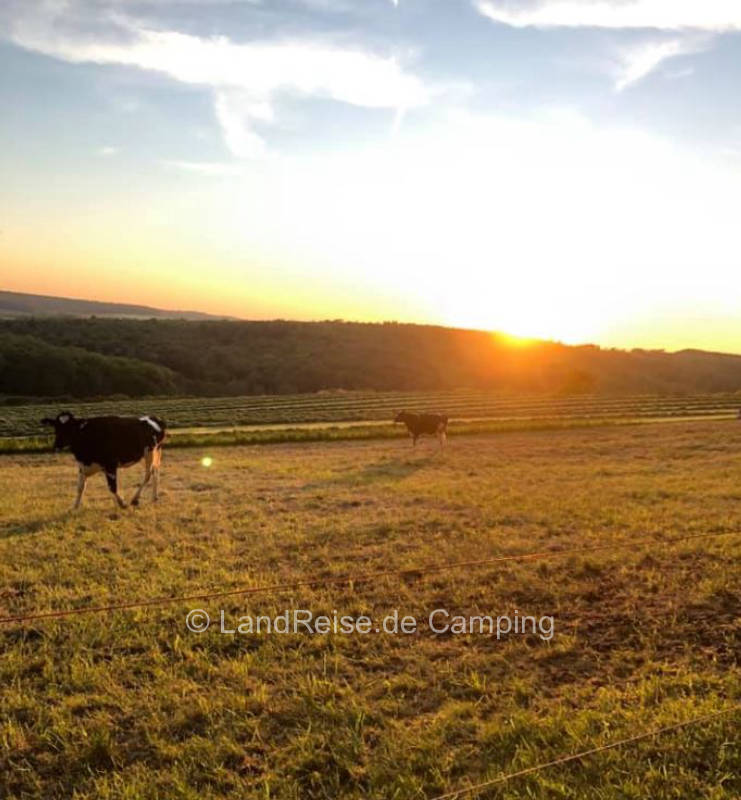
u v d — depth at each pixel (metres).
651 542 11.42
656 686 6.34
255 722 5.88
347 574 9.97
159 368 114.00
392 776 5.14
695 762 5.22
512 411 58.53
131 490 17.95
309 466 23.42
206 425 46.84
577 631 7.82
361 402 71.31
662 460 24.09
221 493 17.36
